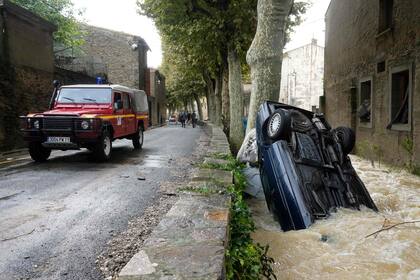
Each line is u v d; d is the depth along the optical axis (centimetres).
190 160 1129
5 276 343
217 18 1625
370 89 1508
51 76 1850
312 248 444
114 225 492
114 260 379
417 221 527
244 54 1788
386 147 1294
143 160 1120
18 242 429
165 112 6488
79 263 372
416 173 1041
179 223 335
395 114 1248
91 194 666
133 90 1420
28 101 1608
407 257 414
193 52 2048
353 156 1582
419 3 1045
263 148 610
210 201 420
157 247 277
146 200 626
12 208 571
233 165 713
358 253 427
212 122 3738
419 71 1039
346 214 546
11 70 1474
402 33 1160
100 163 1051
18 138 1512
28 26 1620
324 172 599
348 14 1772
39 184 750
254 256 359
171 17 1772
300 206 516
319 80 4919
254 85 911
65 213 546
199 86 4984
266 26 885
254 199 677
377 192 812
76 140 1005
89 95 1174
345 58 1823
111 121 1128
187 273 234
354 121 1669
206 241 289
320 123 671
